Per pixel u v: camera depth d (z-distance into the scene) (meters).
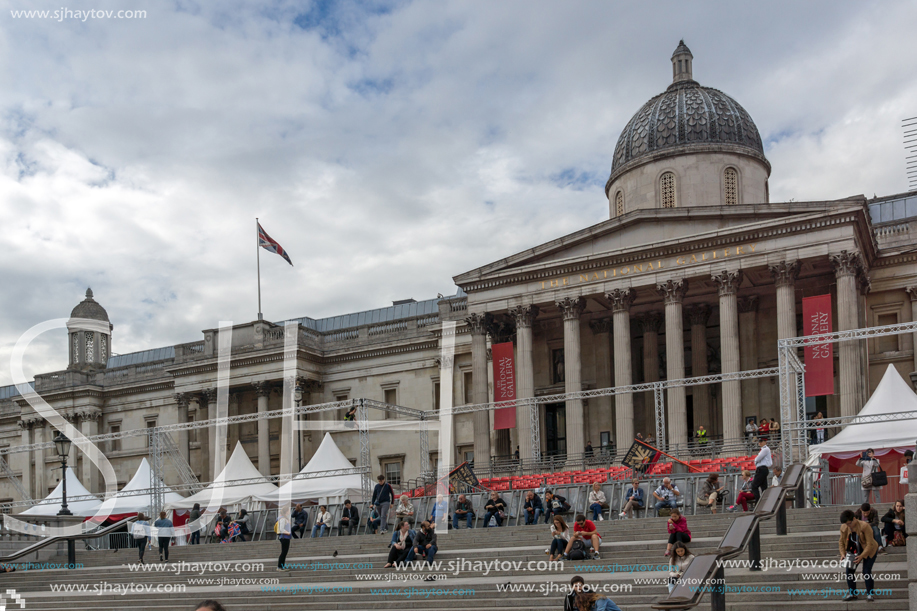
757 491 32.75
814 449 41.66
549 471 60.34
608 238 60.16
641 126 68.56
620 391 45.66
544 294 61.50
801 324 59.47
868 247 57.75
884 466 43.19
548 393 65.81
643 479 39.06
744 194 65.75
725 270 55.62
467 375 75.12
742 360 61.22
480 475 60.53
